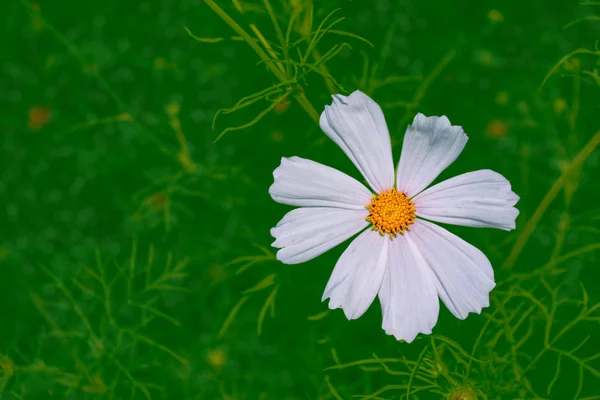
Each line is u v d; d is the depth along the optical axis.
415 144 0.35
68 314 0.52
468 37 0.53
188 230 0.52
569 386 0.46
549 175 0.51
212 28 0.54
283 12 0.44
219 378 0.49
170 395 0.49
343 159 0.48
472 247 0.35
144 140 0.53
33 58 0.55
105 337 0.46
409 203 0.36
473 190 0.35
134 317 0.51
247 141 0.52
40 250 0.54
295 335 0.49
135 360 0.49
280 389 0.48
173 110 0.48
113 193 0.54
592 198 0.50
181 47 0.54
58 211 0.54
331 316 0.46
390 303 0.35
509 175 0.50
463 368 0.40
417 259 0.35
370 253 0.35
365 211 0.36
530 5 0.53
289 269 0.46
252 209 0.50
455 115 0.51
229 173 0.50
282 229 0.35
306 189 0.35
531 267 0.48
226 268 0.50
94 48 0.55
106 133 0.54
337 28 0.50
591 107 0.51
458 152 0.35
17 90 0.55
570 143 0.46
